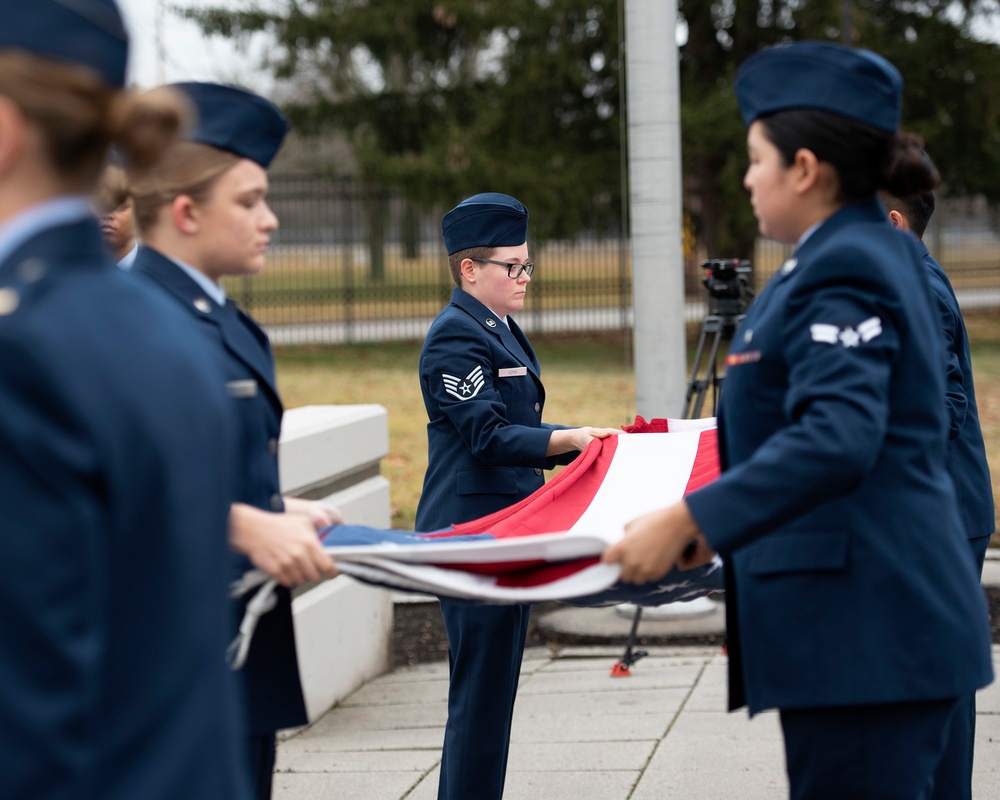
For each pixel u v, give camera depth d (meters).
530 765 4.26
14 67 1.25
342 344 22.20
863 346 2.06
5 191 1.30
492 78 20.36
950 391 3.51
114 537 1.24
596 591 2.25
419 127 21.20
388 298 28.88
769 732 4.50
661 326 6.05
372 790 4.09
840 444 1.98
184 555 1.29
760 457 2.03
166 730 1.29
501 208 3.62
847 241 2.13
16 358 1.19
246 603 2.31
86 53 1.29
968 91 18.88
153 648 1.27
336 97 23.06
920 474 2.18
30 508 1.17
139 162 1.40
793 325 2.13
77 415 1.20
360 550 2.29
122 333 1.28
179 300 2.20
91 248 1.33
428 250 44.75
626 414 12.91
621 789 4.00
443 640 6.16
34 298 1.24
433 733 4.72
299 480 4.70
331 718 4.98
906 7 19.20
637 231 6.05
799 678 2.14
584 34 19.02
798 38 18.84
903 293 2.13
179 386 1.31
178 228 2.22
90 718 1.22
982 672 2.19
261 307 28.14
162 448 1.26
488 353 3.59
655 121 5.97
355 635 5.35
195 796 1.30
